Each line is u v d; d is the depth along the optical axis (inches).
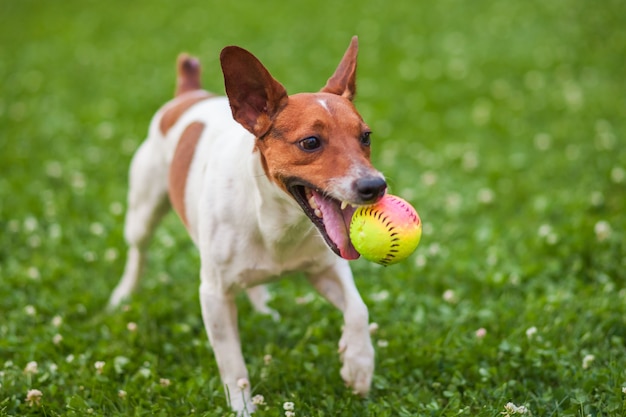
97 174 337.4
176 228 286.2
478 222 278.7
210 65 496.1
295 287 243.1
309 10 625.9
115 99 441.4
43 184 324.8
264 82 161.3
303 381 190.7
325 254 178.7
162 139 222.7
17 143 374.9
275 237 171.5
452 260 248.1
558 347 197.5
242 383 177.2
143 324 219.8
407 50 513.3
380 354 199.0
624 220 259.4
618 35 497.0
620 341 195.9
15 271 253.1
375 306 221.5
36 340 211.0
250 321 215.9
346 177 151.6
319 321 217.2
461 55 492.7
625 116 371.9
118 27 609.9
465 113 396.2
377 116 392.2
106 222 290.5
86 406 177.6
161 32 587.8
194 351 208.4
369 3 637.9
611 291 220.2
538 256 248.1
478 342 196.2
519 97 410.6
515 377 186.9
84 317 233.0
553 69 452.4
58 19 638.5
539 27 534.3
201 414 172.6
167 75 481.1
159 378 189.9
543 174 312.8
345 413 174.6
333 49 517.3
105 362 197.6
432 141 361.4
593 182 298.0
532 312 210.2
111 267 261.7
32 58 532.4
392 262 153.4
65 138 381.4
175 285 247.3
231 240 174.2
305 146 156.5
